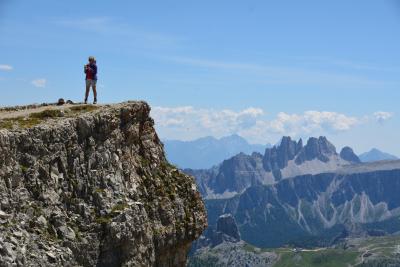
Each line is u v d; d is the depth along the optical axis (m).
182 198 60.56
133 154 57.50
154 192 57.25
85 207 48.47
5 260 39.59
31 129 46.50
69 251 45.34
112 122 53.81
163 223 56.69
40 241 43.44
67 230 46.12
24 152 45.59
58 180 47.72
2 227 41.22
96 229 48.12
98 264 48.06
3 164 43.28
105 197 50.44
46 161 47.09
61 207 47.12
